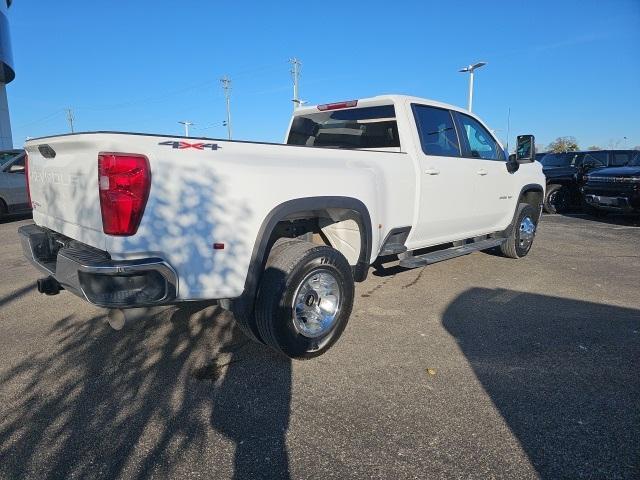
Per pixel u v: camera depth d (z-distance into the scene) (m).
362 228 4.04
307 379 3.37
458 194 5.43
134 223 2.79
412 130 4.89
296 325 3.46
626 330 4.33
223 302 3.44
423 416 2.93
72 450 2.57
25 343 3.94
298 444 2.65
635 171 10.82
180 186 2.89
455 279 6.00
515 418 2.91
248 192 3.14
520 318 4.62
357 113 5.30
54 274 3.34
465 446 2.64
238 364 3.59
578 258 7.36
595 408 3.03
